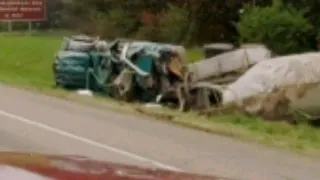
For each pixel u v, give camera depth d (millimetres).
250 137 27484
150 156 23875
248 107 34000
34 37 106438
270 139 27016
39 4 103688
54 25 135250
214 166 22250
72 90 48500
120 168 7078
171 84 42281
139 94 44094
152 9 112562
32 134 28109
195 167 22141
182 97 39906
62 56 49500
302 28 70750
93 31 124750
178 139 27328
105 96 45938
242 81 35719
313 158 23703
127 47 45281
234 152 24641
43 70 76000
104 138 27375
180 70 42531
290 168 22016
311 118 31844
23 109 36250
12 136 27547
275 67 34812
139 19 115438
